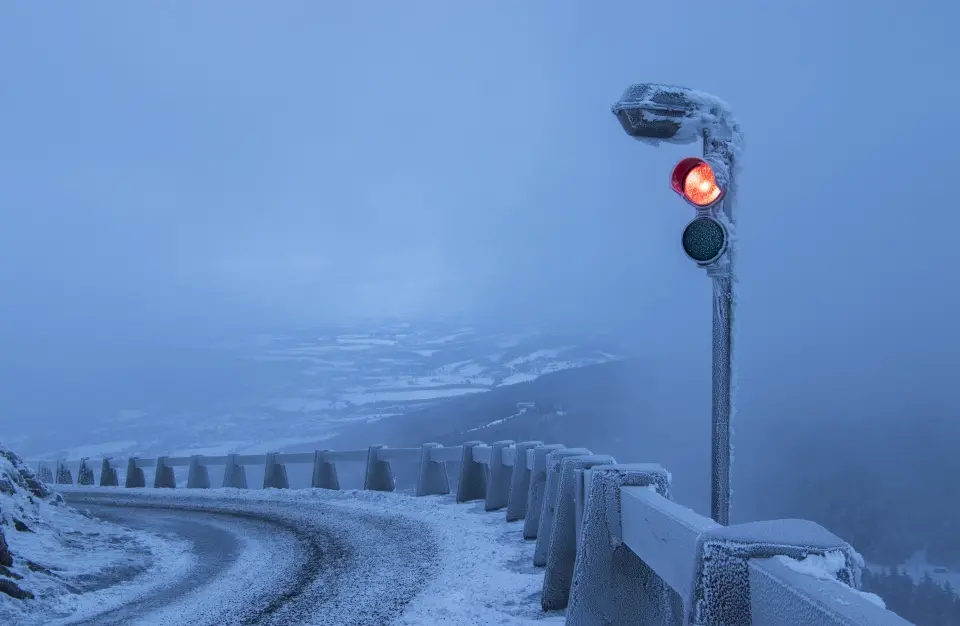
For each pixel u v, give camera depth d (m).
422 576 8.35
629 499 3.90
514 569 7.92
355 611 7.08
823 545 2.02
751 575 1.97
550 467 7.88
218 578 9.45
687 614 2.21
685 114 4.32
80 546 11.21
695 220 4.28
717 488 4.31
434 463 15.55
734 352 4.32
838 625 1.50
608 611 4.12
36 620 7.65
